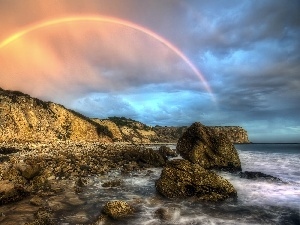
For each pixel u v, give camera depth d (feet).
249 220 47.29
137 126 513.86
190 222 46.06
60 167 84.28
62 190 63.26
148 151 115.34
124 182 76.28
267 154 202.08
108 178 81.15
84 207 52.01
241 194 64.95
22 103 258.16
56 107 295.48
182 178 62.85
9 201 51.85
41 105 282.36
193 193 61.46
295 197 62.34
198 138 110.11
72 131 285.02
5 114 229.45
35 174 69.82
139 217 47.91
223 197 59.88
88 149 156.35
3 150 123.03
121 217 47.24
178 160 67.05
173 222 45.91
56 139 251.80
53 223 42.88
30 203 51.85
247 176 86.43
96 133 318.86
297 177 89.04
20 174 68.28
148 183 75.66
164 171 65.31
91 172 86.33
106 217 46.39
